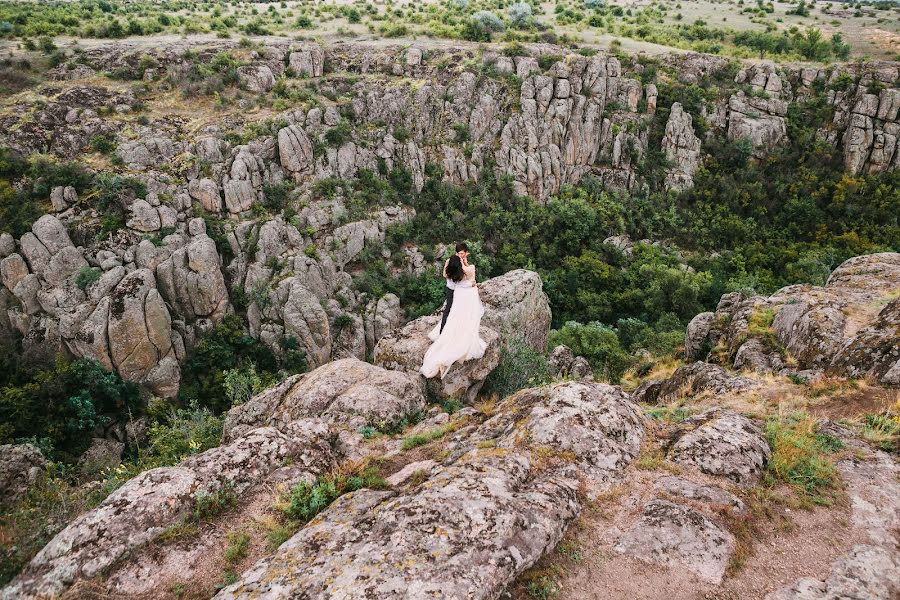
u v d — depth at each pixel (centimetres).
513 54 5591
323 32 6222
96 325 3322
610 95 5588
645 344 3566
